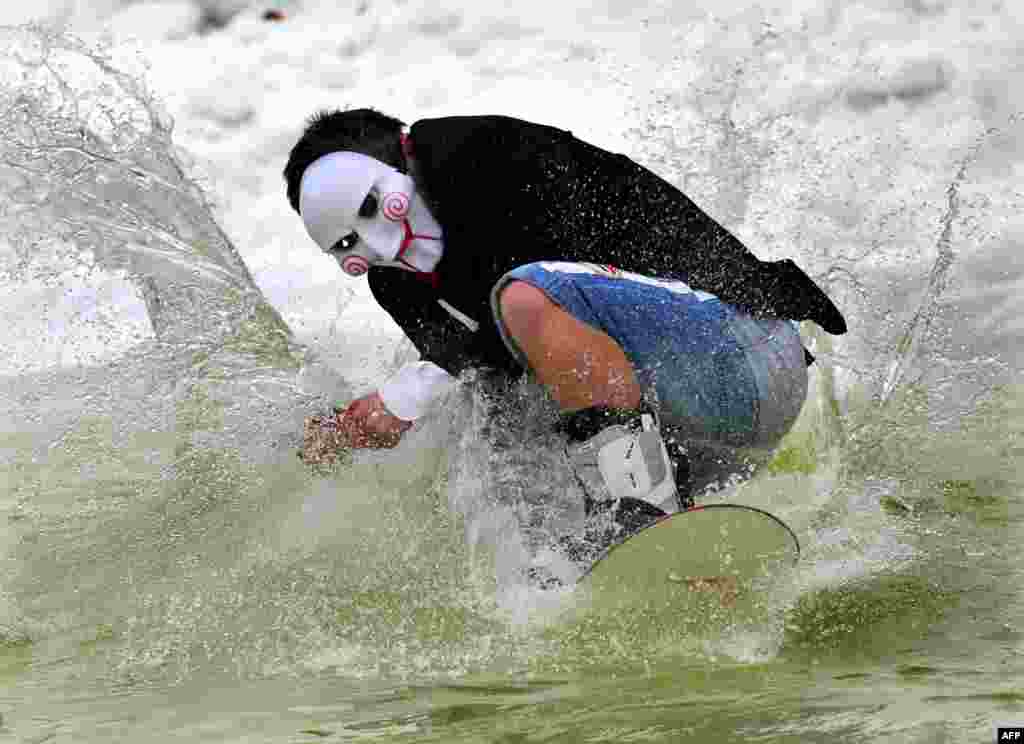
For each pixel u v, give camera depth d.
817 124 19.94
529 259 8.80
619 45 24.05
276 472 10.08
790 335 9.34
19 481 11.01
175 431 10.54
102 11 28.41
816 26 23.27
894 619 7.98
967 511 9.80
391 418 9.30
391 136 8.81
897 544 9.14
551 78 23.77
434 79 24.75
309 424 9.70
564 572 8.35
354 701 7.21
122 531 10.01
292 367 10.44
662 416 8.70
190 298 10.62
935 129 20.00
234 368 10.45
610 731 6.42
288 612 8.62
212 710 7.17
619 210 8.86
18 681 7.85
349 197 8.61
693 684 7.13
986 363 12.14
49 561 9.68
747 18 23.58
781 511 9.51
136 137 11.08
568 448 8.62
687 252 9.02
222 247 10.84
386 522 9.44
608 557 7.81
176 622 8.70
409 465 9.50
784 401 9.19
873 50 22.33
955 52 22.42
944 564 8.84
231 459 10.24
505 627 8.26
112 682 7.79
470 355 9.25
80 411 11.55
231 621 8.62
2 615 8.89
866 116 20.31
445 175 8.65
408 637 8.18
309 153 8.78
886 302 13.64
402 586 8.88
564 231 8.78
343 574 9.12
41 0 28.27
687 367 8.72
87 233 10.74
